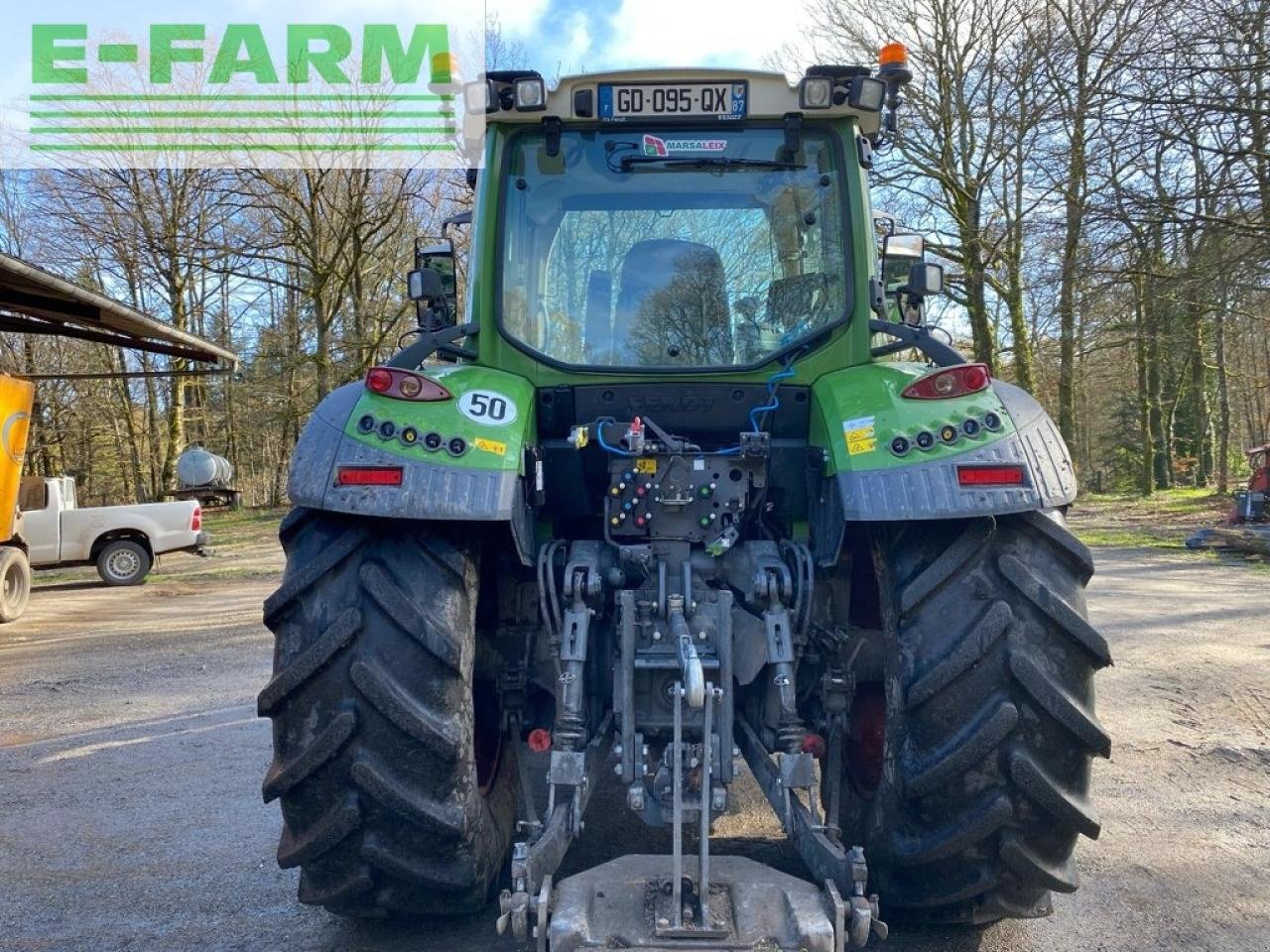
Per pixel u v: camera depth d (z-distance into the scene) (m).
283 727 2.76
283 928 3.30
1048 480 2.82
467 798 2.79
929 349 3.34
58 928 3.34
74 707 6.74
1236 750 5.09
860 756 3.33
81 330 12.79
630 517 3.20
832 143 3.63
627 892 2.47
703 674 2.80
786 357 3.48
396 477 2.78
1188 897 3.44
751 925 2.38
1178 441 37.31
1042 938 3.15
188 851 4.01
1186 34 12.85
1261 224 13.00
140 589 15.30
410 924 3.29
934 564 2.80
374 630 2.74
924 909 3.01
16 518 13.37
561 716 2.89
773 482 3.45
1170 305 15.85
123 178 26.91
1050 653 2.72
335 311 27.77
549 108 3.55
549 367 3.48
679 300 3.57
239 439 36.59
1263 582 11.71
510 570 3.42
